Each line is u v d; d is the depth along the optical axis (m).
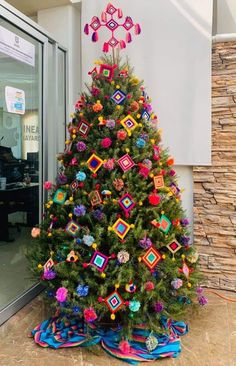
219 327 2.17
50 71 2.82
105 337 1.96
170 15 2.70
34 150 2.63
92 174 1.96
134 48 2.80
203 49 2.64
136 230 1.86
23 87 2.46
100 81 2.13
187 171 2.83
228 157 2.67
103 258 1.84
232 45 2.60
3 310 2.19
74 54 3.06
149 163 1.96
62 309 1.90
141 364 1.78
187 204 2.84
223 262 2.74
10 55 2.29
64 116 3.04
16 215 2.47
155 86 2.78
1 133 2.26
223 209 2.71
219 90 2.66
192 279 2.12
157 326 1.92
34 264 2.09
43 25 3.07
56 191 2.09
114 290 1.86
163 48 2.73
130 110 2.04
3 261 2.34
